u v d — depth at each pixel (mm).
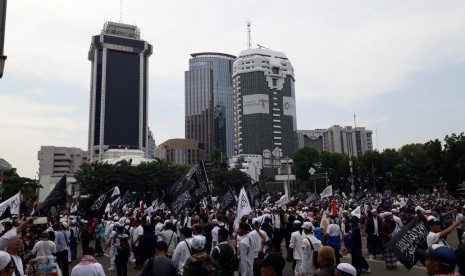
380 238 15164
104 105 195125
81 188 81500
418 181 84750
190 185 14133
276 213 19219
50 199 14586
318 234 13289
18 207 14438
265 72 196125
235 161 161875
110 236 16656
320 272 4656
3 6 9383
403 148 97188
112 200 24547
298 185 133375
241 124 196250
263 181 130125
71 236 19188
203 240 6238
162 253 6871
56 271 8992
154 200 27047
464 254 6605
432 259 4008
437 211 26344
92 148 194250
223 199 20500
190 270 5121
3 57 9180
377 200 49812
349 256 17578
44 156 195875
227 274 7195
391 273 13508
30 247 13312
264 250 10094
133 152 154375
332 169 111125
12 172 89938
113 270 16328
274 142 191250
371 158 97188
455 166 59594
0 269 5508
